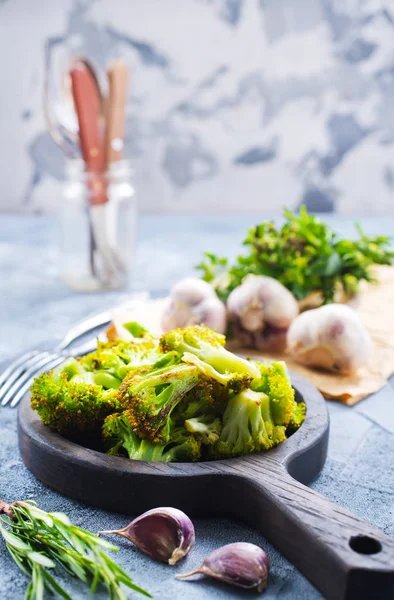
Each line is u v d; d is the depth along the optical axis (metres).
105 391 0.51
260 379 0.51
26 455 0.51
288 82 1.24
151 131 1.26
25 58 1.20
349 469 0.53
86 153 0.85
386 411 0.61
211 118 1.26
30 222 1.20
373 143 1.28
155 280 0.93
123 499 0.47
